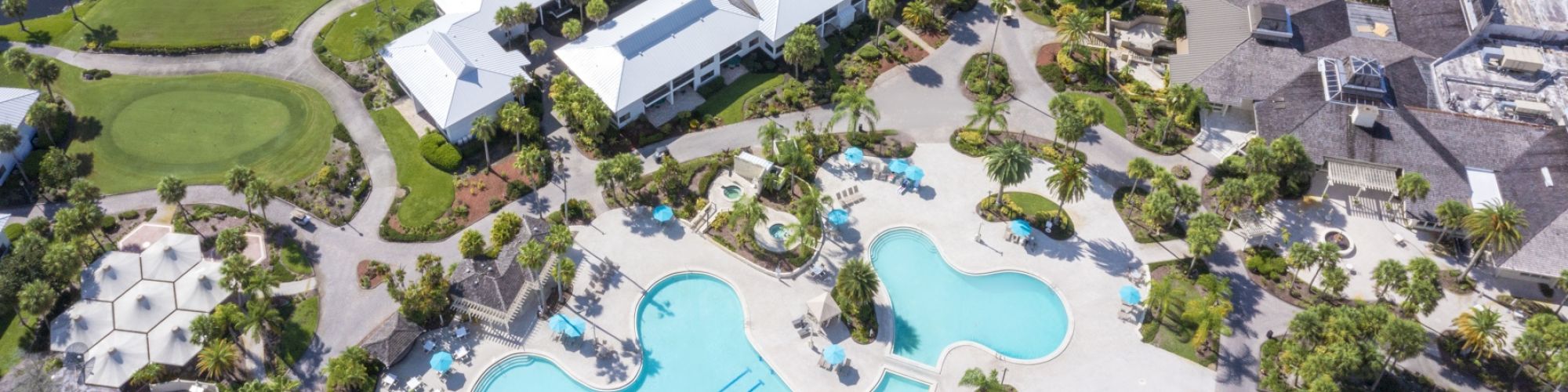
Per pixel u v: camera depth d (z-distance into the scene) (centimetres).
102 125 17188
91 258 14588
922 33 19300
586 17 19562
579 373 13175
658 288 14388
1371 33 18200
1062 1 19988
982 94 17812
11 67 17425
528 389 13150
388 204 15675
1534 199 14675
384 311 13938
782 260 14650
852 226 15288
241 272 13350
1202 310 13112
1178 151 16588
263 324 13012
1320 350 12462
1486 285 14112
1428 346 13288
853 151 16100
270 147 16800
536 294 14112
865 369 13250
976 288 14488
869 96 17825
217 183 16038
